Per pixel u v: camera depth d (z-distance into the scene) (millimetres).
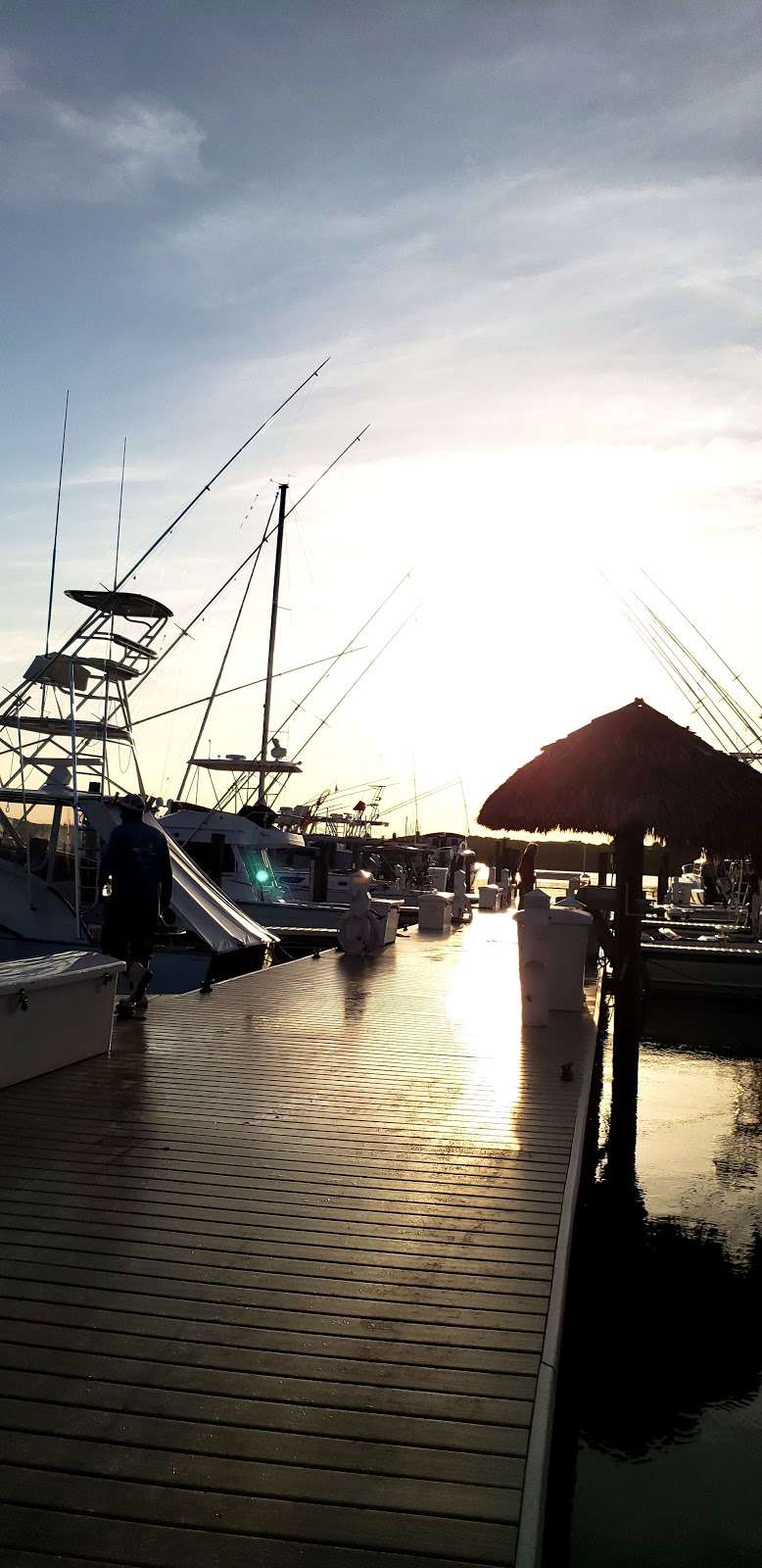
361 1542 2637
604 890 17641
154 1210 5012
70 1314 3883
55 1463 2922
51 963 8164
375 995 13234
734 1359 5621
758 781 13883
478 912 32406
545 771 14219
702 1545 3973
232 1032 9945
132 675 17016
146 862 10273
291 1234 4777
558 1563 3855
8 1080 7332
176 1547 2592
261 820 27797
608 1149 9789
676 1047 14750
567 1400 5168
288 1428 3146
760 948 17969
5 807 16453
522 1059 9195
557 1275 4379
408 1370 3531
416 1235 4820
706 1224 7750
